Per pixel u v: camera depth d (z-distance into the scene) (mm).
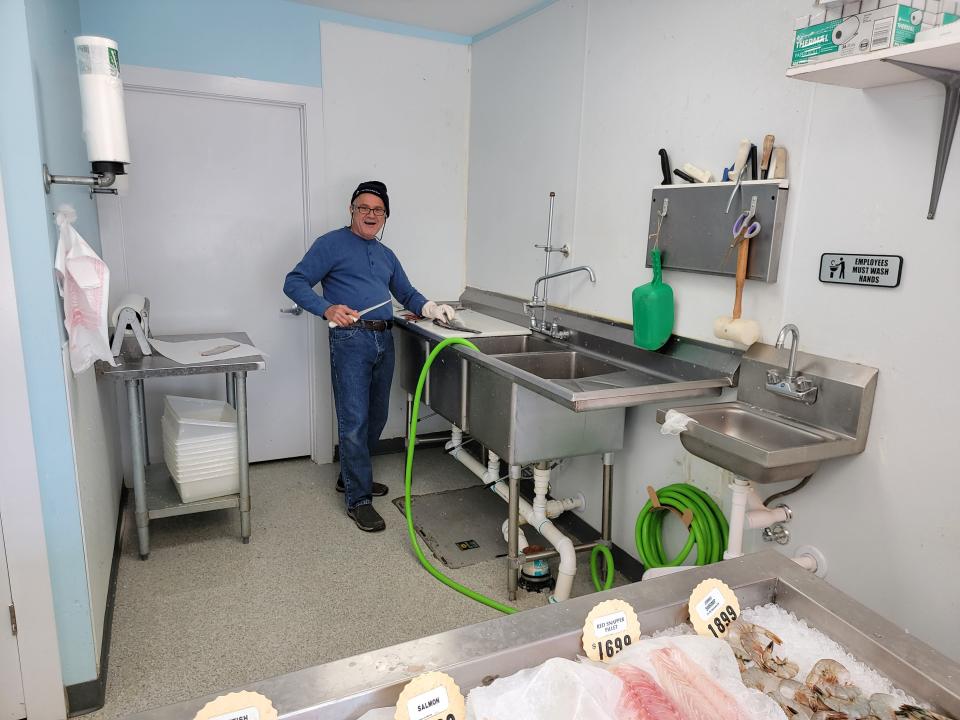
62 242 1688
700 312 2211
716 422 1947
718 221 2033
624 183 2525
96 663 1825
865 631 958
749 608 1083
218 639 2154
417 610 2346
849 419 1694
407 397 3609
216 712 756
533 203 3152
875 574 1709
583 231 2789
